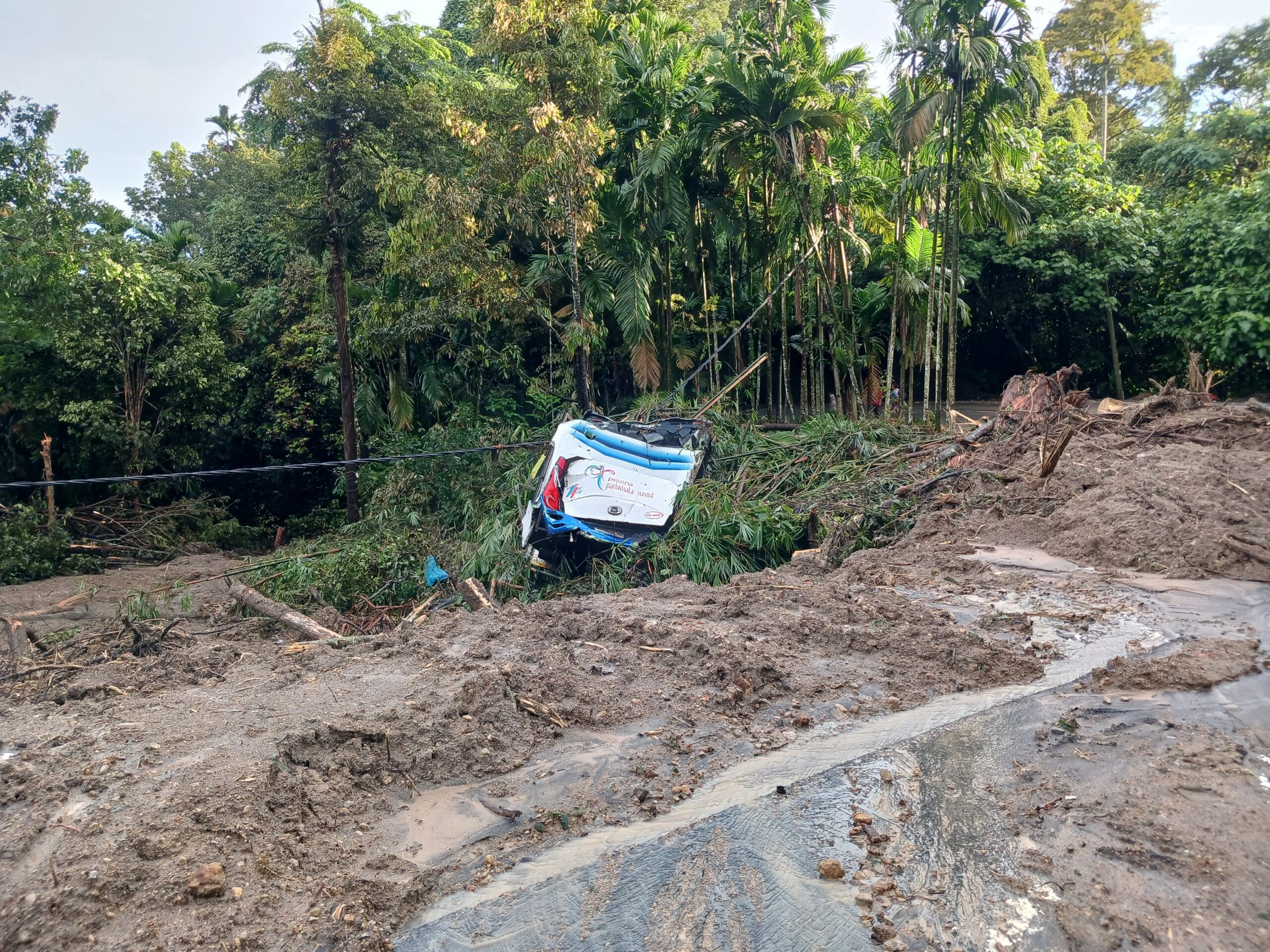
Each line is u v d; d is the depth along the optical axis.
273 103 15.09
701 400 16.53
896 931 2.92
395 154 15.89
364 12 15.68
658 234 16.38
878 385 19.28
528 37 13.94
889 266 18.33
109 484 18.08
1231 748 3.79
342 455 20.38
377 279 18.41
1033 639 5.38
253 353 22.14
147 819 3.52
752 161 16.95
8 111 16.50
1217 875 2.98
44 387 18.28
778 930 2.98
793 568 8.03
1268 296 18.50
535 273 16.33
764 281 18.50
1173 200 24.72
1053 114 31.11
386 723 4.38
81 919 3.04
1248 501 7.05
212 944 2.97
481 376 18.52
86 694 5.23
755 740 4.34
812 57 15.93
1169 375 23.05
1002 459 9.84
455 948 3.02
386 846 3.63
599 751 4.32
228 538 18.27
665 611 6.24
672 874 3.32
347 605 10.10
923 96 15.35
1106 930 2.81
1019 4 14.34
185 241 22.55
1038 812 3.49
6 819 3.62
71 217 17.27
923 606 6.04
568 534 9.86
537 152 13.61
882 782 3.84
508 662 5.24
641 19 17.31
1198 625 5.38
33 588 13.40
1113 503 7.52
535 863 3.47
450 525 13.45
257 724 4.45
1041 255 23.45
